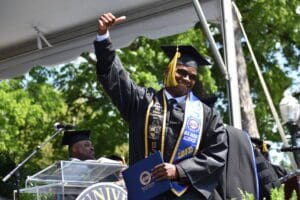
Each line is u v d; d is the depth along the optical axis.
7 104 28.09
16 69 18.12
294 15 33.81
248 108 29.73
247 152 10.94
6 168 15.18
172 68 8.96
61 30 16.75
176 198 8.47
